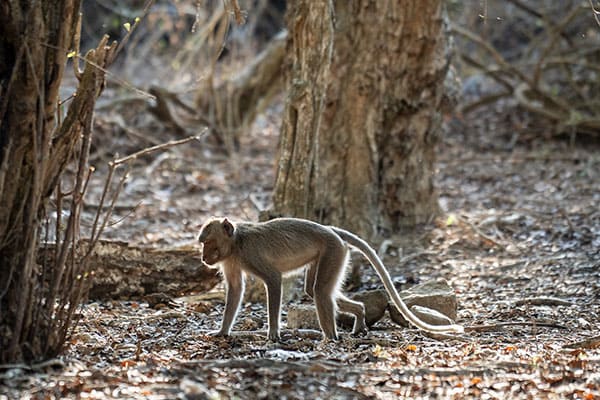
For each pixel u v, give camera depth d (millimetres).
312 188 14477
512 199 21844
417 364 9727
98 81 9352
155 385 8664
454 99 18953
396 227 18156
